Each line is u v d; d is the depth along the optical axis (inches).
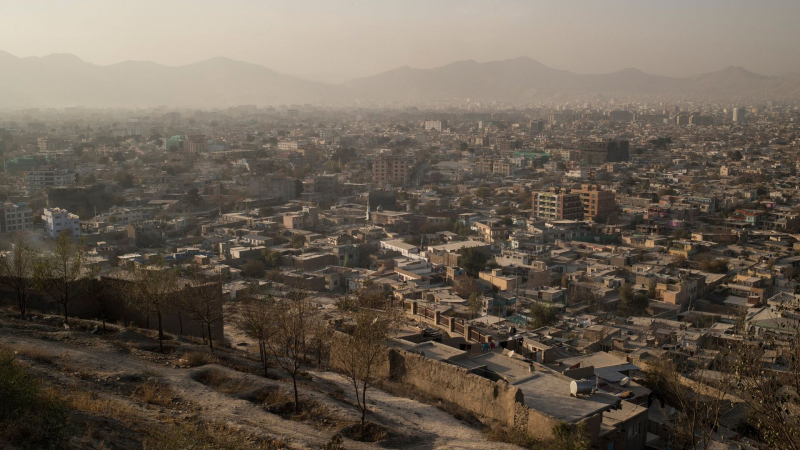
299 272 5984.3
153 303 2486.5
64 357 2065.7
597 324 4340.6
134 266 2918.3
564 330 4202.8
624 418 1899.6
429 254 6451.8
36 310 2824.8
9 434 1320.1
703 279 5595.5
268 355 2532.0
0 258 2802.7
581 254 6811.0
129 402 1760.6
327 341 2632.9
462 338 2635.3
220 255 6550.2
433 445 1716.3
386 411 1955.0
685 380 2492.6
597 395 1998.0
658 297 5354.3
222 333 2910.9
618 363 2588.6
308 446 1596.9
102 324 2588.6
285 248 6929.1
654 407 2304.4
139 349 2311.8
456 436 1793.8
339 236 7204.7
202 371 2103.8
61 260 2783.0
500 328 3614.7
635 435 1931.6
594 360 2618.1
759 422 1526.8
